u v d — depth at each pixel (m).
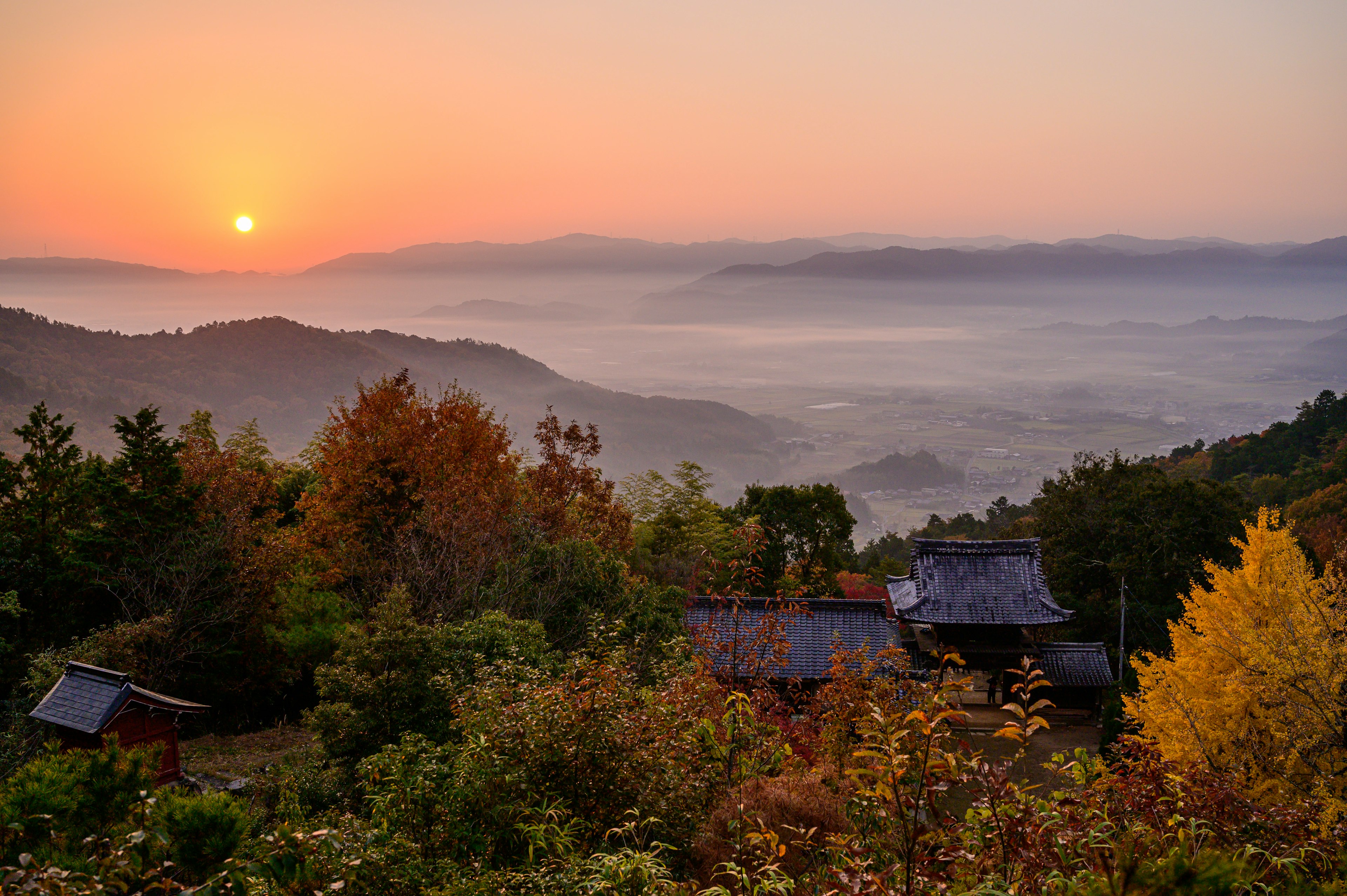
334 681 13.09
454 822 7.71
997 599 25.59
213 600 21.02
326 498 26.48
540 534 23.36
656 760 8.18
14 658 18.73
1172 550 35.00
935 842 4.81
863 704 10.15
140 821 6.10
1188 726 11.34
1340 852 5.13
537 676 10.45
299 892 5.37
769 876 5.88
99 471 20.95
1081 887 3.92
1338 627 10.86
